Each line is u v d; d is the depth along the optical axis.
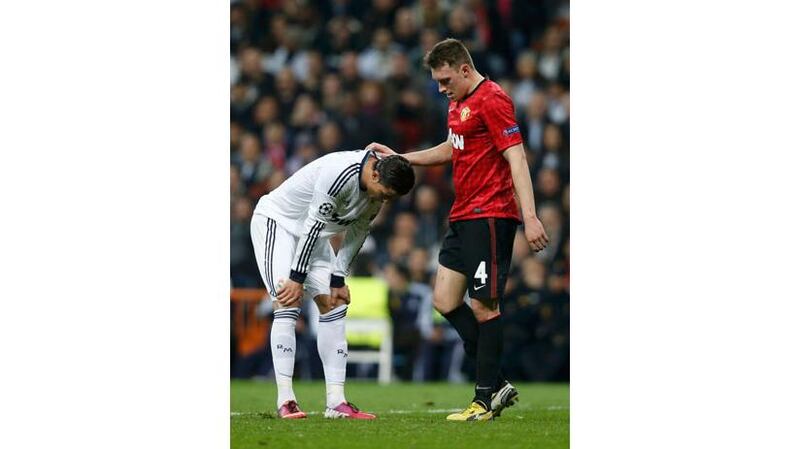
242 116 53.00
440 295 23.98
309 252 22.42
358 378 43.62
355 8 56.75
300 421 22.58
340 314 23.55
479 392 23.12
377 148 24.70
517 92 53.50
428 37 55.06
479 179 22.98
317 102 53.25
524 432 21.12
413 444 19.48
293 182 23.50
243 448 19.17
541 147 50.56
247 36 56.09
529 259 42.75
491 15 56.06
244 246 47.28
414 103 53.00
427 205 47.00
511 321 41.78
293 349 23.52
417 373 42.22
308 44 55.78
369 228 23.12
